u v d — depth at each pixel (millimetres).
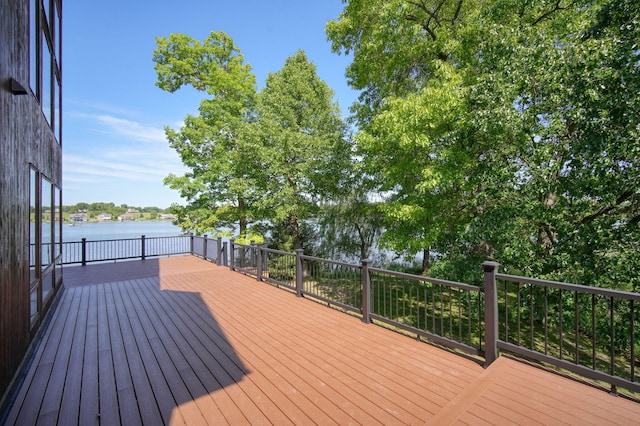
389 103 6090
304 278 6512
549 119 4605
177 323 4492
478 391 2500
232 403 2443
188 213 12109
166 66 11984
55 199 6008
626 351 4969
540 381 2633
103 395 2605
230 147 12375
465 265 5828
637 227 4066
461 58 6348
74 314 4973
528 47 4523
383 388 2631
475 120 4957
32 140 3920
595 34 4148
